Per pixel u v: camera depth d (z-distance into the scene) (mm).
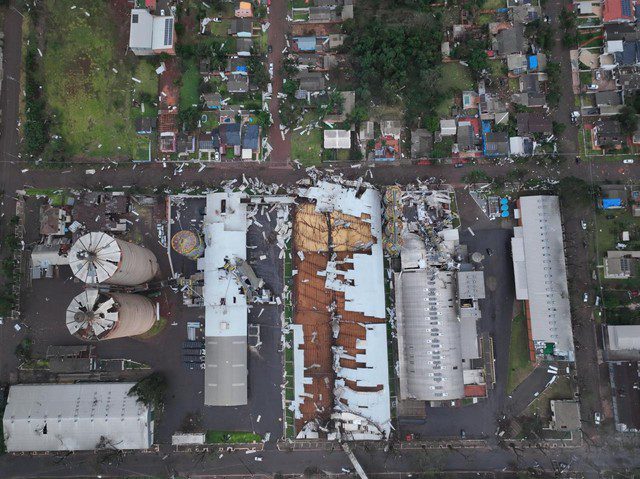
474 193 60906
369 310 58469
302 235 60438
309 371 58719
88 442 57062
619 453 57750
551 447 58219
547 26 60875
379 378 57750
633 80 60125
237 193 59625
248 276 57656
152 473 59125
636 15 60688
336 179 61281
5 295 59969
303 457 59094
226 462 59188
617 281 59438
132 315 52469
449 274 57344
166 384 59250
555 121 61156
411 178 61219
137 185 61500
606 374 58688
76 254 48719
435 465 58250
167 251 60781
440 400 58219
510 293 59625
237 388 57188
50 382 59562
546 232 58375
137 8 60875
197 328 59812
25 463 59344
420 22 60594
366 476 56906
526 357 59062
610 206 59062
